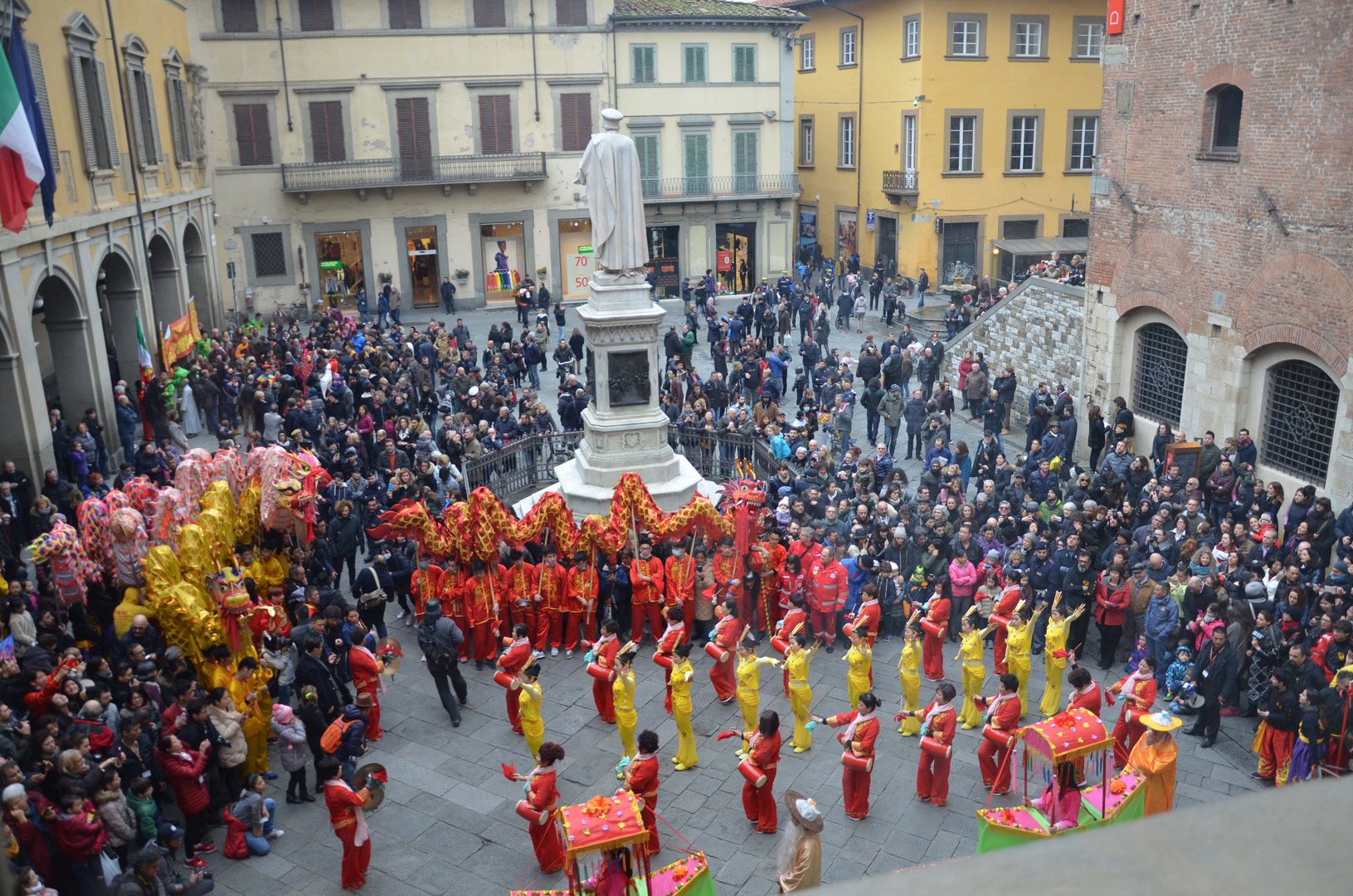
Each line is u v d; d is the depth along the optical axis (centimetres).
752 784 1243
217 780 1276
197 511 1639
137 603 1478
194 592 1410
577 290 4841
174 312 3369
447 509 1761
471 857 1248
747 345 3164
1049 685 1523
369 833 1284
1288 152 1984
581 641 1767
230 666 1403
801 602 1509
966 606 1717
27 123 1772
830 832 1269
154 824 1152
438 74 4406
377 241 4528
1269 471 2134
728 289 5072
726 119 4819
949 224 4722
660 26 4612
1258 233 2075
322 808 1350
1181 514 1802
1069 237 4853
